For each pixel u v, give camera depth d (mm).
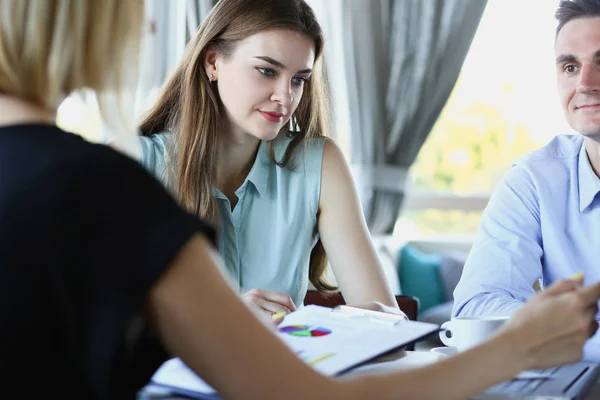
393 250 4062
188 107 1750
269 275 1784
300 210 1816
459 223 4363
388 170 4016
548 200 1799
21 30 761
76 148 743
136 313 708
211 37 1706
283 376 742
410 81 3986
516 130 4355
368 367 1108
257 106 1684
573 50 1731
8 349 694
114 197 721
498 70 4336
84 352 711
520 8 4277
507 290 1691
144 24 821
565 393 981
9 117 781
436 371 801
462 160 4410
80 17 773
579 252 1774
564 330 859
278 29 1648
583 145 1812
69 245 700
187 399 981
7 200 707
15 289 692
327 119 1926
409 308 1811
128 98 831
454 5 3936
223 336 729
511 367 827
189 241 729
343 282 1781
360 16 3945
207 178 1740
